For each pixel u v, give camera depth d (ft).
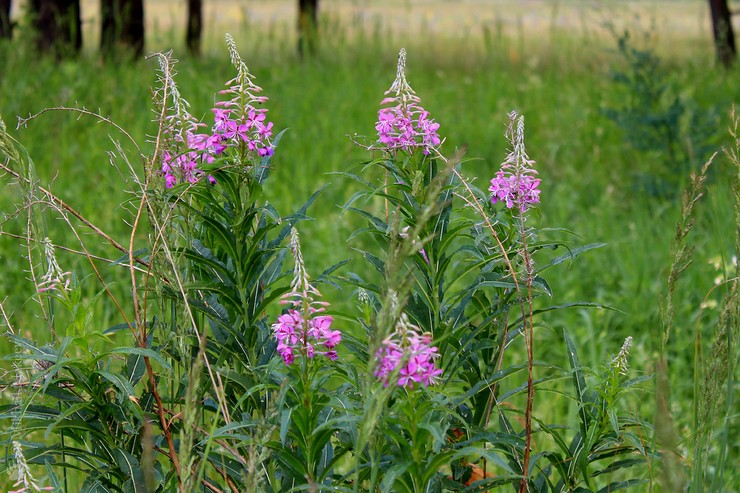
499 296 9.12
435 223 8.52
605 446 8.89
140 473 8.14
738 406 14.55
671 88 31.99
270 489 8.63
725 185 26.84
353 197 8.30
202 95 36.04
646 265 21.67
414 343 6.86
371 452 6.82
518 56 58.59
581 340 18.97
